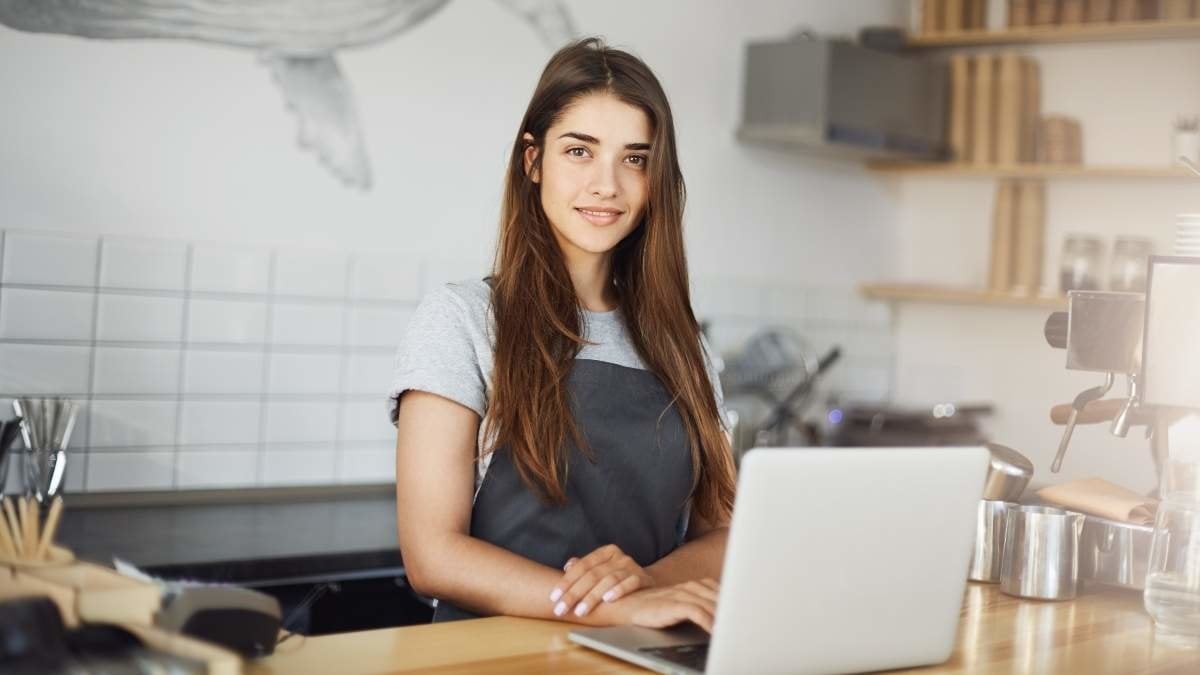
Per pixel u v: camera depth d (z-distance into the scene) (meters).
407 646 1.31
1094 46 4.16
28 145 2.69
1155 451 1.89
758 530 1.19
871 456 1.26
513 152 1.73
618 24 3.71
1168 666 1.42
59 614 1.10
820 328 4.40
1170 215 4.01
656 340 1.74
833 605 1.26
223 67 2.94
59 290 2.75
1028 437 4.30
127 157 2.82
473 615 1.56
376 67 3.19
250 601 1.18
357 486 3.22
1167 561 1.57
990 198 4.44
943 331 4.54
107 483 2.85
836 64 3.86
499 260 1.71
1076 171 3.98
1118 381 3.99
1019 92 4.13
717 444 1.76
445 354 1.60
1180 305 1.73
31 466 2.51
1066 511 1.77
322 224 3.13
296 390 3.12
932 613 1.35
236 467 3.04
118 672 1.10
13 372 2.71
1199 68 3.98
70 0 2.72
